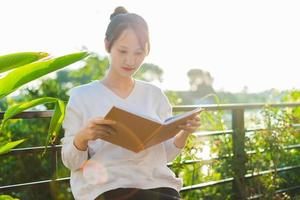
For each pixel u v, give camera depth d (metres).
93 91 2.92
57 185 3.89
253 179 5.19
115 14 3.02
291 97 7.22
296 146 5.64
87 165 2.85
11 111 2.79
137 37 2.87
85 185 2.84
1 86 2.58
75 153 2.77
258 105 5.35
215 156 5.07
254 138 5.23
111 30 2.90
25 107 2.81
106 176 2.82
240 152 5.11
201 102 5.14
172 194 2.90
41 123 6.46
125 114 2.55
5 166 6.19
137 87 3.03
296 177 5.80
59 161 5.47
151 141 2.75
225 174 5.12
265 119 5.22
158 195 2.80
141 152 2.87
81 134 2.68
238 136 5.13
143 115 2.58
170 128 2.75
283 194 5.39
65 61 2.57
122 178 2.83
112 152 2.85
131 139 2.68
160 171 2.91
